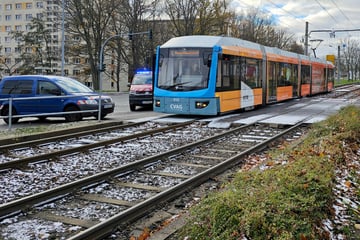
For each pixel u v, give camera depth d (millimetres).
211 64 17422
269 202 4301
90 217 5688
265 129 15141
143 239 4805
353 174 7176
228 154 10336
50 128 13625
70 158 9578
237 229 3859
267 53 24078
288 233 3791
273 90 25188
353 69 100375
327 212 4965
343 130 10789
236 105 19516
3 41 98688
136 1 52781
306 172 5512
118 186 7258
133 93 23531
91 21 51281
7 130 13125
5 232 5090
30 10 96875
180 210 6035
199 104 17438
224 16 55750
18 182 7488
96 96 17375
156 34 54938
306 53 47219
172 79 18000
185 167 8812
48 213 5824
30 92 17203
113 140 11711
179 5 53281
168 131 14602
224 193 4625
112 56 58750
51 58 62562
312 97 35594
